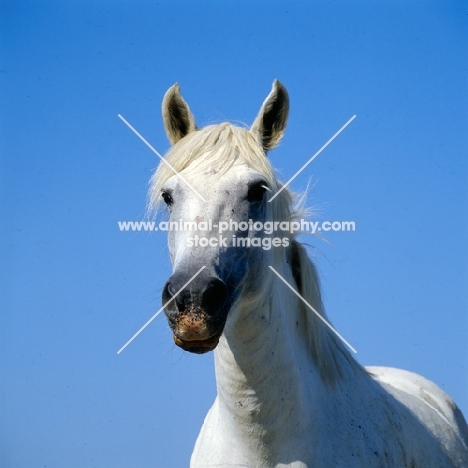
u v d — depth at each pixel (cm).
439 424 547
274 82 454
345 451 421
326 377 447
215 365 420
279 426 402
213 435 434
